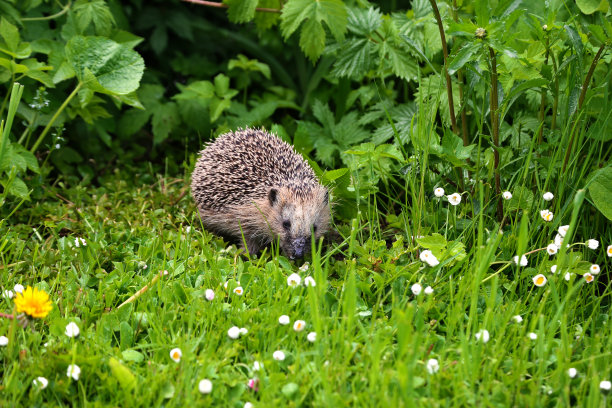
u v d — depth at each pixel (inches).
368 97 275.6
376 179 219.3
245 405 134.9
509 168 215.5
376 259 189.6
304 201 237.5
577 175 203.8
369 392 135.0
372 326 158.6
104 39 245.0
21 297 144.1
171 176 299.6
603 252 204.1
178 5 336.2
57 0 270.4
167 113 307.7
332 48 279.7
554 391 143.2
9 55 247.1
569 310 173.3
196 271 191.8
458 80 225.0
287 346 158.2
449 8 217.9
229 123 300.5
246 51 343.6
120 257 202.8
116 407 136.3
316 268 161.2
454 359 153.4
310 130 279.9
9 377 140.3
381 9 324.2
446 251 181.8
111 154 305.6
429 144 199.5
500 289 181.3
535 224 193.8
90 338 155.9
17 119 272.1
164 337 157.0
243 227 252.7
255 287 180.4
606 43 188.4
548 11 194.4
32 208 241.8
